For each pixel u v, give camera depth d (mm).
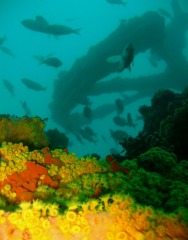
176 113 5828
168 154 3314
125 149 6551
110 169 2719
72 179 2510
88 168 2666
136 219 1574
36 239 1472
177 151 5746
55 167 2516
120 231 1522
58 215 1560
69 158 2754
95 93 19453
